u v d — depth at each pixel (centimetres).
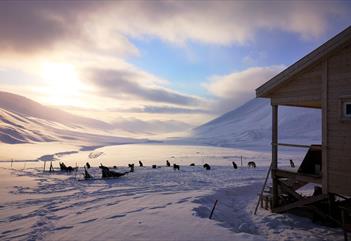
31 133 13700
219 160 5175
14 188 1994
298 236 1073
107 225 1020
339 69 1111
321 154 1208
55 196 1712
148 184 2247
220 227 981
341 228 1155
